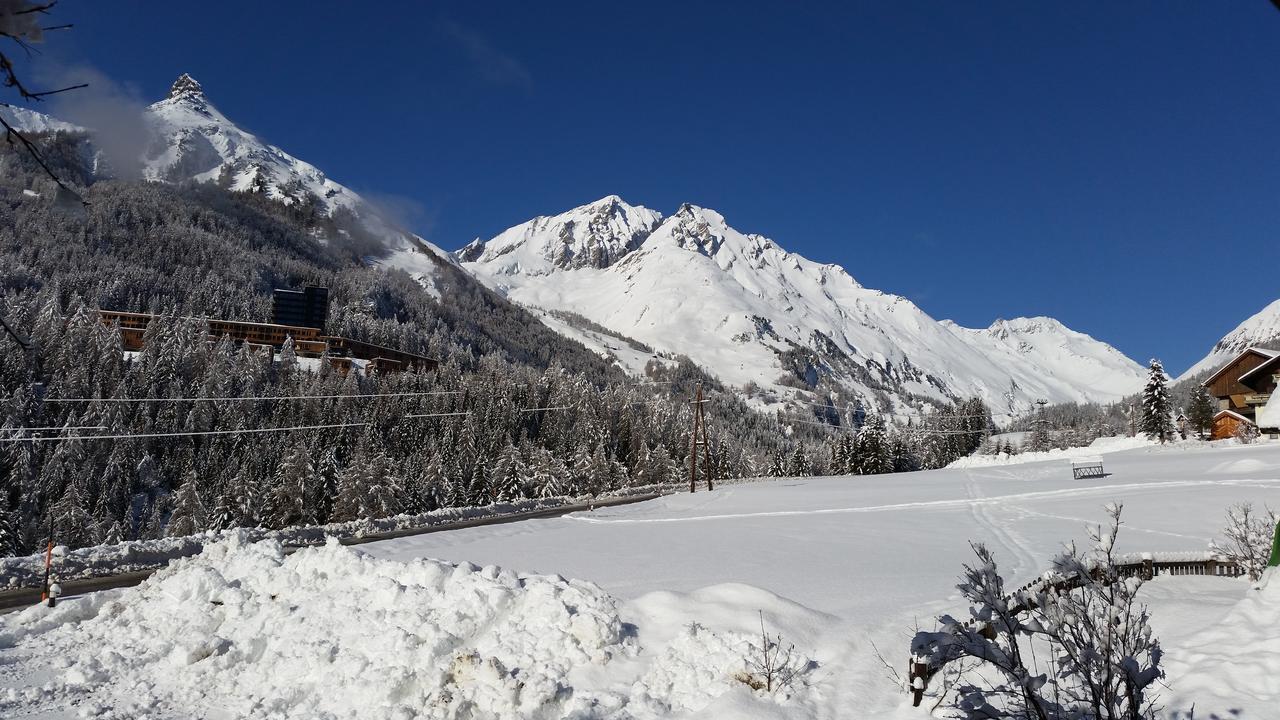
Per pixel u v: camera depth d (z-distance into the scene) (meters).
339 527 31.58
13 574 20.39
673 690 8.31
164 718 8.53
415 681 8.49
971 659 8.62
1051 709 6.07
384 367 136.88
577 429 95.38
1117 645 6.00
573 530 28.00
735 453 114.88
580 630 9.16
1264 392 61.16
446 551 22.00
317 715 8.34
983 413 124.62
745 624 9.73
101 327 90.25
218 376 84.88
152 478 73.25
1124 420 147.62
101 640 10.97
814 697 8.02
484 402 95.12
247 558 12.39
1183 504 25.08
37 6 2.28
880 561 17.28
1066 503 28.59
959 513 28.30
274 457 78.44
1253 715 6.39
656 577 15.56
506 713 7.90
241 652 9.91
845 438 96.38
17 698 9.02
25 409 71.25
